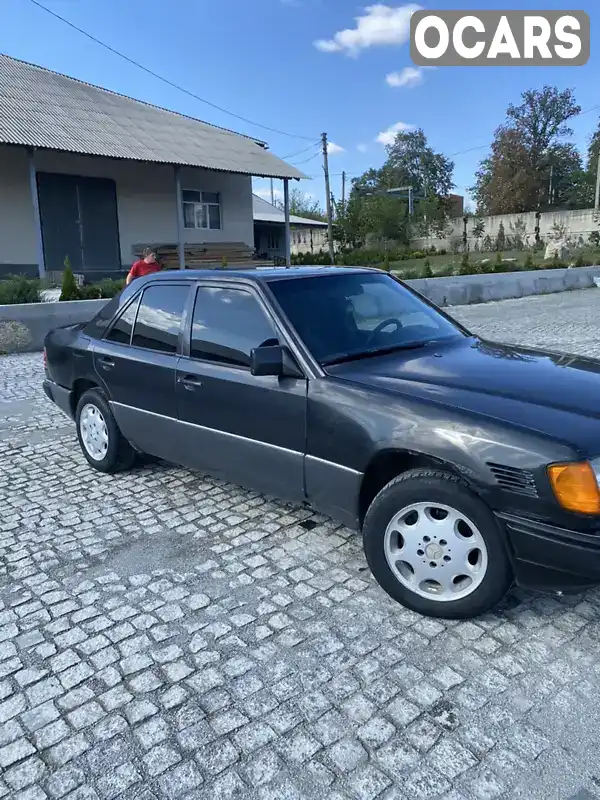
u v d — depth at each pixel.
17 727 2.38
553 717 2.33
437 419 2.83
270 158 24.55
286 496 3.56
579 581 2.56
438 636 2.81
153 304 4.41
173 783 2.11
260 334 3.61
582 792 2.01
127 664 2.71
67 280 12.72
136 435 4.58
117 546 3.79
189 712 2.42
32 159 17.39
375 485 3.21
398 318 3.99
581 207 66.25
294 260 31.75
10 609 3.17
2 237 19.44
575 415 2.77
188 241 24.25
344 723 2.33
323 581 3.31
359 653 2.72
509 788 2.04
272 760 2.18
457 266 22.36
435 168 86.62
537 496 2.56
